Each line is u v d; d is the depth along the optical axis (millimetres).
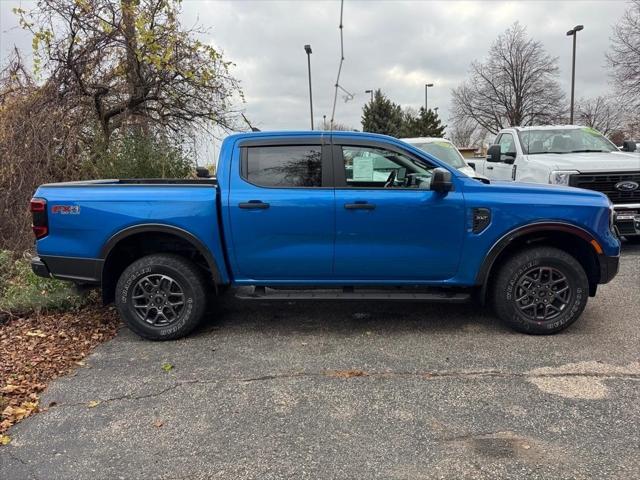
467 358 4141
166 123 10109
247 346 4512
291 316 5301
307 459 2861
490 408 3350
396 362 4102
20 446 3055
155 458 2908
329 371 3965
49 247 4645
